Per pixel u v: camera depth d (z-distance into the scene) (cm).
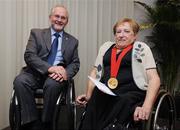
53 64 324
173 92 449
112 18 468
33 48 320
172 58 460
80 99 278
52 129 296
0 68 389
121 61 262
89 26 461
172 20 453
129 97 239
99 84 251
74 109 284
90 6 457
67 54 327
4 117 399
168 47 462
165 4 462
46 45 325
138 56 258
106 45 284
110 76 264
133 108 236
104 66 276
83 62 461
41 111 321
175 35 457
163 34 462
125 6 470
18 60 417
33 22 428
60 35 333
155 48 473
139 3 472
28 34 424
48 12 436
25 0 422
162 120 288
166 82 462
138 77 255
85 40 459
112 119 236
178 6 450
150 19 477
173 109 284
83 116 253
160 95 260
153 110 251
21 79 299
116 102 241
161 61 464
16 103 292
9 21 397
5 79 398
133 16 478
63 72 299
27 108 296
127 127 231
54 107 295
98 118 243
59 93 296
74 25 454
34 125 313
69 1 449
